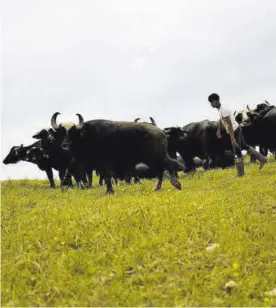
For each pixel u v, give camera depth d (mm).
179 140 17062
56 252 5816
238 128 11961
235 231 6219
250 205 7699
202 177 13133
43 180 17031
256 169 12555
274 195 8336
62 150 14961
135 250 5625
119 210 7309
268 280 5000
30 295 4750
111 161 11547
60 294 4707
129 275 5184
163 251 5598
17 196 11438
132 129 11477
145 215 6910
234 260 5328
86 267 5309
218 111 11688
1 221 7484
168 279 4953
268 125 15812
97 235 6168
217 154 16812
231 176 12094
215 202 7906
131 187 12438
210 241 6008
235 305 4480
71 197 10578
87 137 11336
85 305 4523
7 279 5078
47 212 7770
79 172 14070
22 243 6078
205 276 4980
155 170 11656
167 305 4484
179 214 6980
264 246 5793
